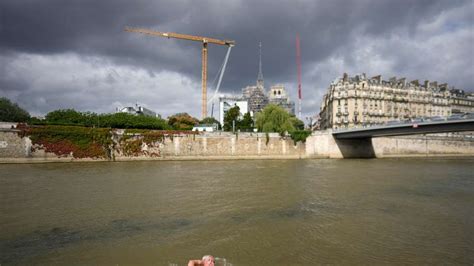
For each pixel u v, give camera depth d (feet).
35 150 182.39
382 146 276.82
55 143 187.52
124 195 80.94
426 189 91.30
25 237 47.83
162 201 73.61
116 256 40.27
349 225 54.13
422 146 291.38
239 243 45.06
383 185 98.99
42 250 42.50
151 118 250.78
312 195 81.61
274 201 73.92
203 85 395.75
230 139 234.38
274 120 259.60
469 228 52.34
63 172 134.51
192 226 53.52
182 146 220.02
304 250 42.32
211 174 129.70
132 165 174.50
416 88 365.20
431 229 51.78
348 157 264.72
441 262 38.32
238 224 54.70
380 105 342.44
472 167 167.22
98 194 82.33
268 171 143.33
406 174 131.03
